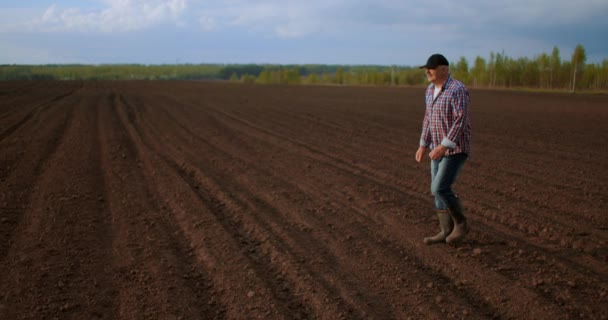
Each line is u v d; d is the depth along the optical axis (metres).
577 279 3.83
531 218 5.43
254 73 186.75
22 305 3.30
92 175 7.14
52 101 21.41
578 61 46.00
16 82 46.91
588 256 4.32
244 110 19.70
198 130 12.71
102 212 5.42
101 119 14.55
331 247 4.50
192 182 6.97
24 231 4.72
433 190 4.42
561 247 4.55
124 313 3.24
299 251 4.38
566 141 11.69
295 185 6.87
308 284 3.71
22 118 14.18
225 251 4.35
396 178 7.40
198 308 3.34
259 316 3.23
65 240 4.52
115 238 4.63
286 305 3.39
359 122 15.82
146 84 51.50
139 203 5.79
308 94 35.72
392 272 3.95
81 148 9.31
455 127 4.11
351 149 10.18
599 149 10.51
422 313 3.29
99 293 3.51
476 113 19.70
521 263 4.15
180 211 5.51
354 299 3.48
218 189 6.55
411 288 3.66
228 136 11.74
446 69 4.25
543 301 3.45
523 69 53.31
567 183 7.18
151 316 3.21
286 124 14.77
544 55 51.31
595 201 6.17
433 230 5.00
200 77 175.88
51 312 3.22
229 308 3.35
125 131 11.97
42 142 9.87
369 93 38.84
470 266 4.08
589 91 44.09
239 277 3.83
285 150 9.87
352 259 4.22
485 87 54.75
